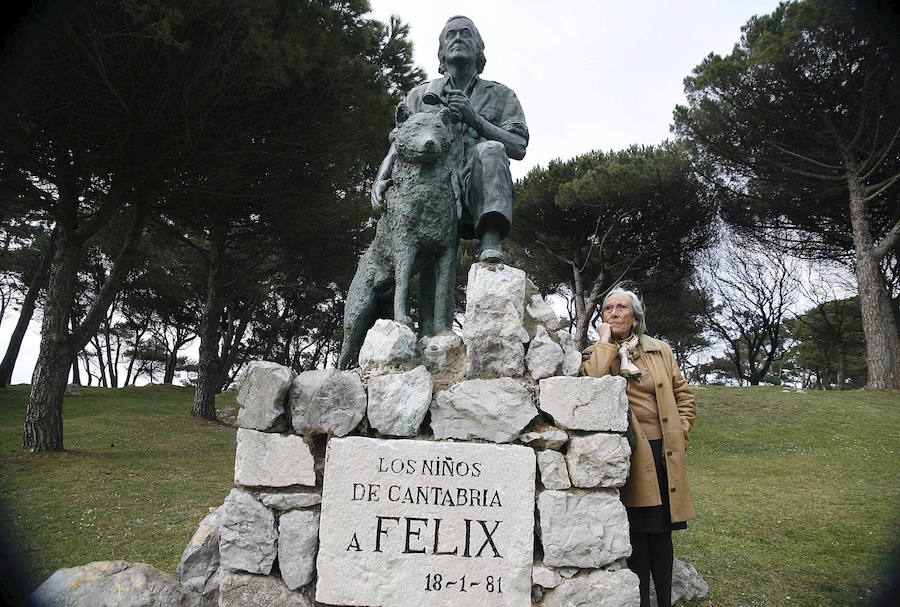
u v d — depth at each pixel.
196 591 2.76
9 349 17.75
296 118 9.00
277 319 24.88
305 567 2.37
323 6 8.84
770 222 17.23
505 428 2.46
